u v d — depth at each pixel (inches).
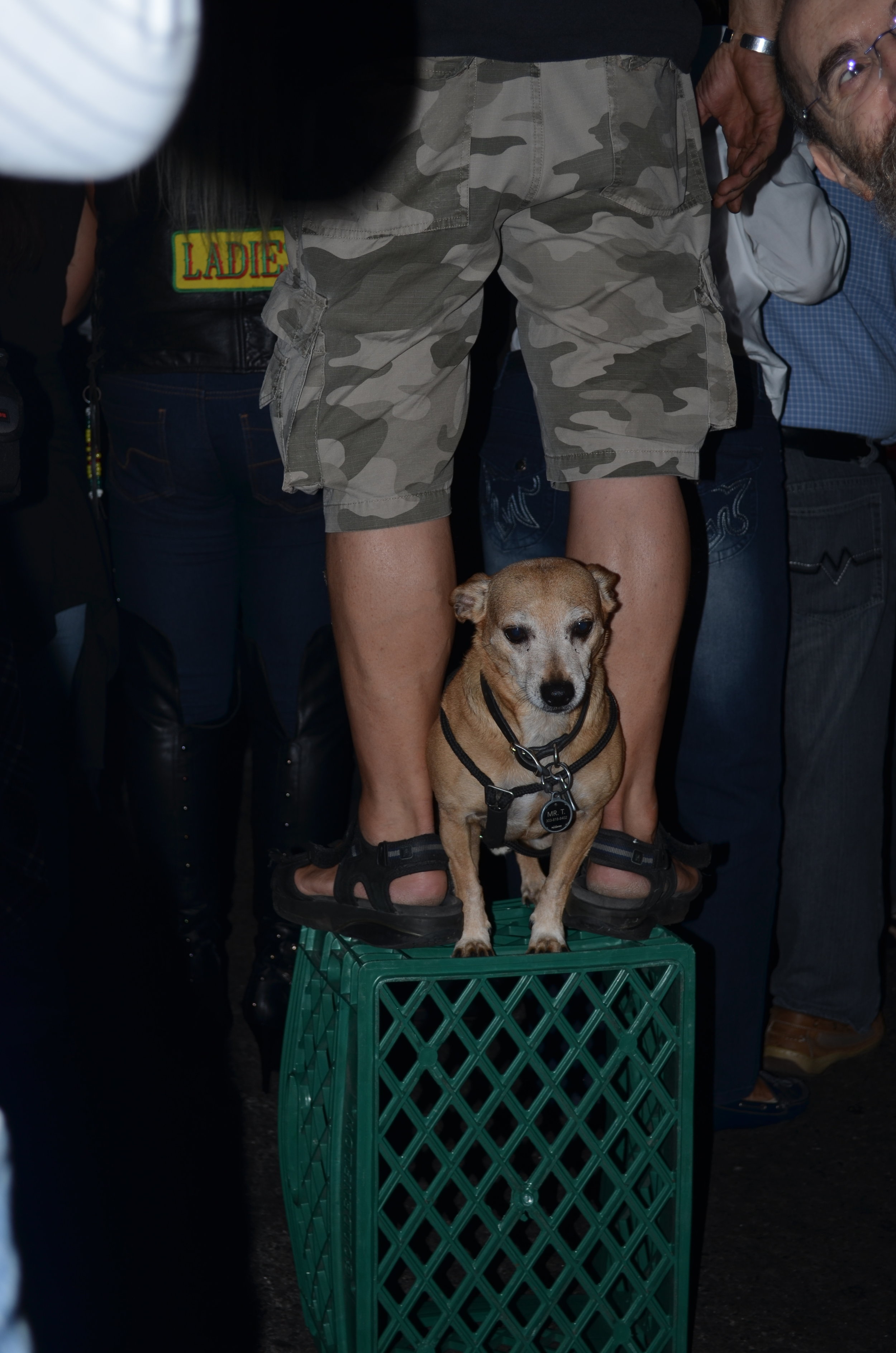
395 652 75.7
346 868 77.8
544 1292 76.4
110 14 17.7
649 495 76.7
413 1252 76.7
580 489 78.1
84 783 164.2
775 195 96.0
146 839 114.2
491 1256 75.5
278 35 70.8
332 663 108.7
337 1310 75.2
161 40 18.3
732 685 99.5
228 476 103.7
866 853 114.4
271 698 109.6
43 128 18.0
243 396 99.4
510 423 99.0
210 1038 118.3
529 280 75.6
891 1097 114.3
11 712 67.3
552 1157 75.0
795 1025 117.5
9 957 89.9
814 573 109.0
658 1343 77.2
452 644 78.2
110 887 145.9
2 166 18.7
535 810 78.1
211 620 110.0
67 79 17.7
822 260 97.4
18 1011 93.6
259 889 113.0
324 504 79.4
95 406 106.4
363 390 71.7
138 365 100.8
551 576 75.5
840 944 115.0
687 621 99.2
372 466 72.5
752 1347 81.7
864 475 109.3
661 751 104.7
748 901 103.3
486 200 70.1
